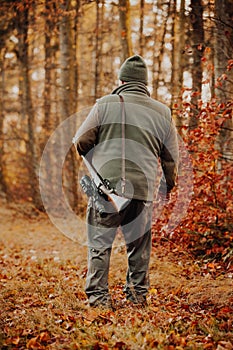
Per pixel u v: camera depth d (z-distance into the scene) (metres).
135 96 5.26
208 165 7.29
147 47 17.28
